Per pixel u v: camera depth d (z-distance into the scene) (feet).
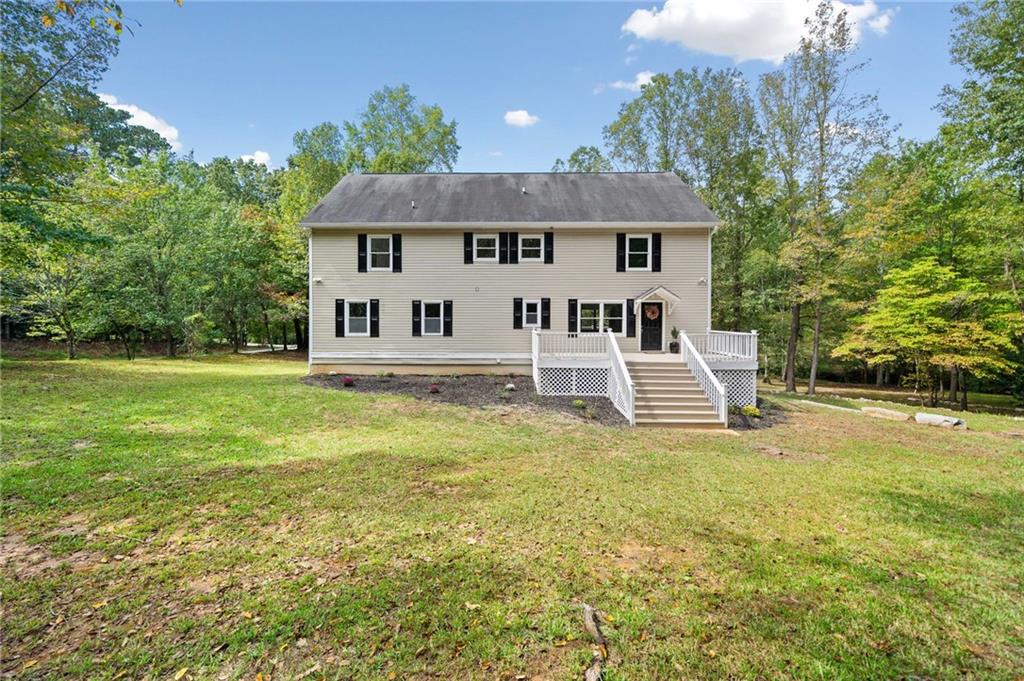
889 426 37.24
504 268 53.31
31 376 42.29
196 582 12.32
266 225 90.79
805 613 11.53
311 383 45.91
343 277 53.47
